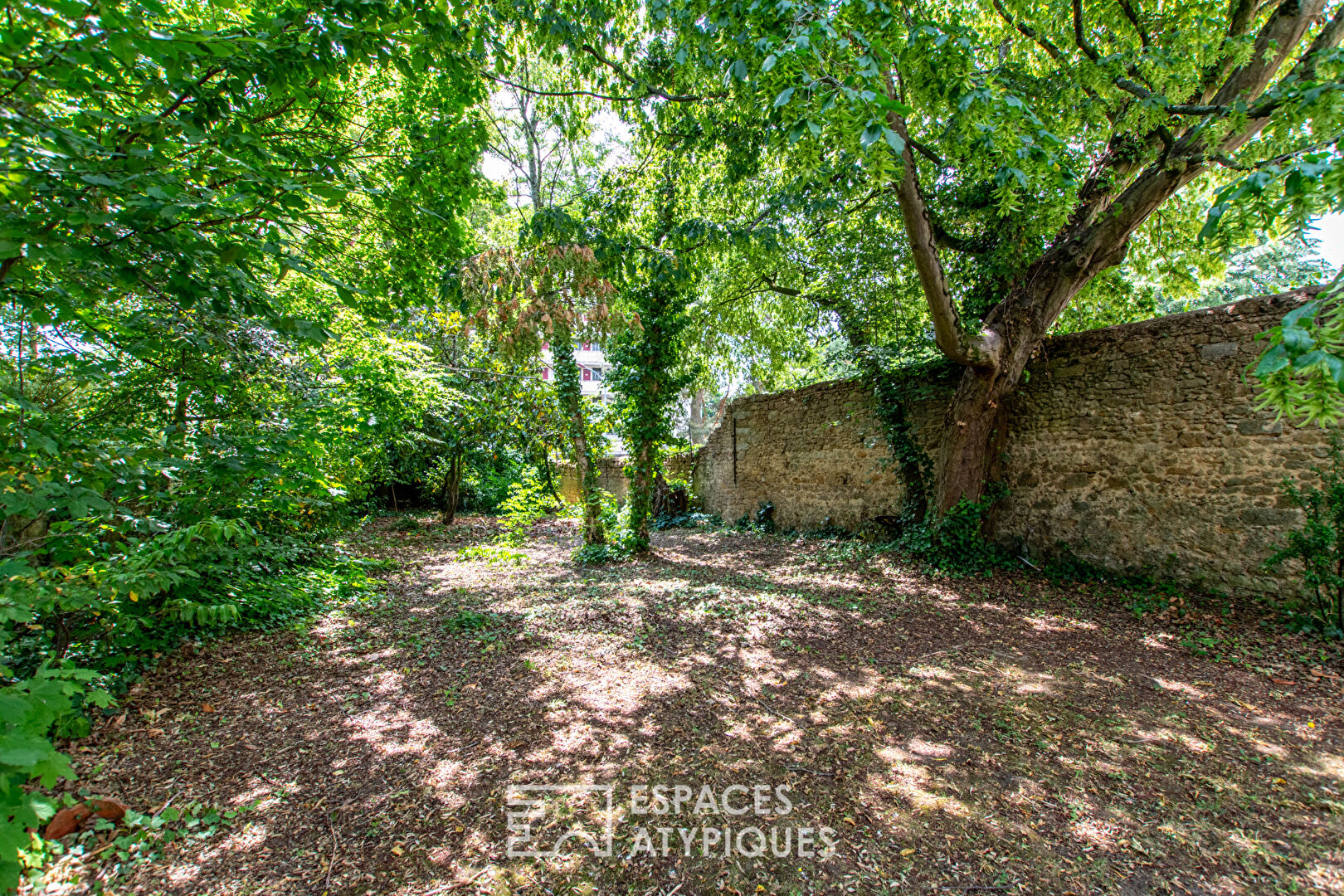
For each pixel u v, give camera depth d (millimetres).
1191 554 5664
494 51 4566
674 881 2100
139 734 3088
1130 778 2670
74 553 3027
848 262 8555
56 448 2330
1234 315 5480
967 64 3248
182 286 2240
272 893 2033
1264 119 4758
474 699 3615
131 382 3930
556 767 2838
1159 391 5980
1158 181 5535
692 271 7062
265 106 3127
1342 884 2006
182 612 3758
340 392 6363
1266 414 5227
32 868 2041
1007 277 6590
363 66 3779
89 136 2141
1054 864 2143
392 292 4055
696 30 4242
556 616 5316
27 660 3318
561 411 8906
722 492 13047
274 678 3920
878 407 8555
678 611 5434
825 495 10195
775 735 3119
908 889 2049
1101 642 4551
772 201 6871
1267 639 4484
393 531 11219
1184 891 2004
